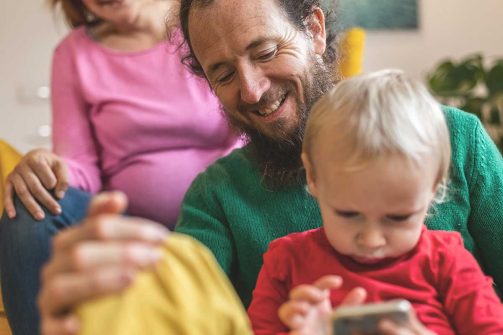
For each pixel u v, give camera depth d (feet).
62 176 5.22
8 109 10.27
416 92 3.52
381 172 3.22
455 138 4.35
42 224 5.02
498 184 4.39
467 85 10.15
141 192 6.56
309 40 4.55
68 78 6.90
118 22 6.84
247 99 4.30
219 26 4.28
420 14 10.90
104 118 6.70
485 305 3.46
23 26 10.21
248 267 4.55
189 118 6.59
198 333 2.40
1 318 5.92
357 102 3.42
